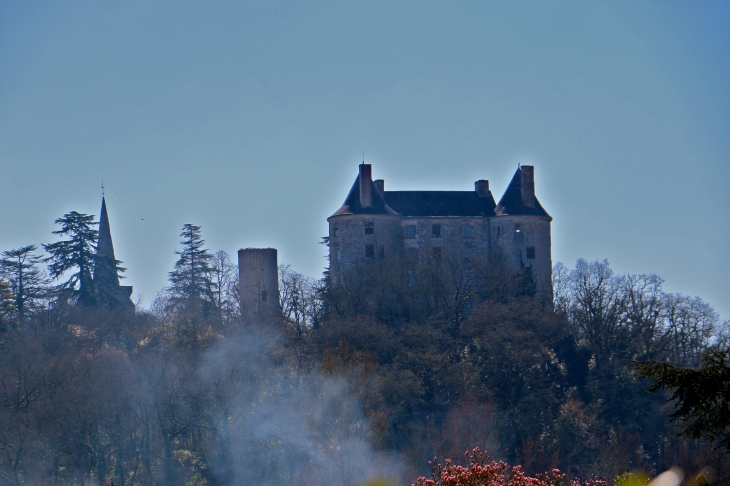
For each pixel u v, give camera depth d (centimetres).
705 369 11306
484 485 10738
